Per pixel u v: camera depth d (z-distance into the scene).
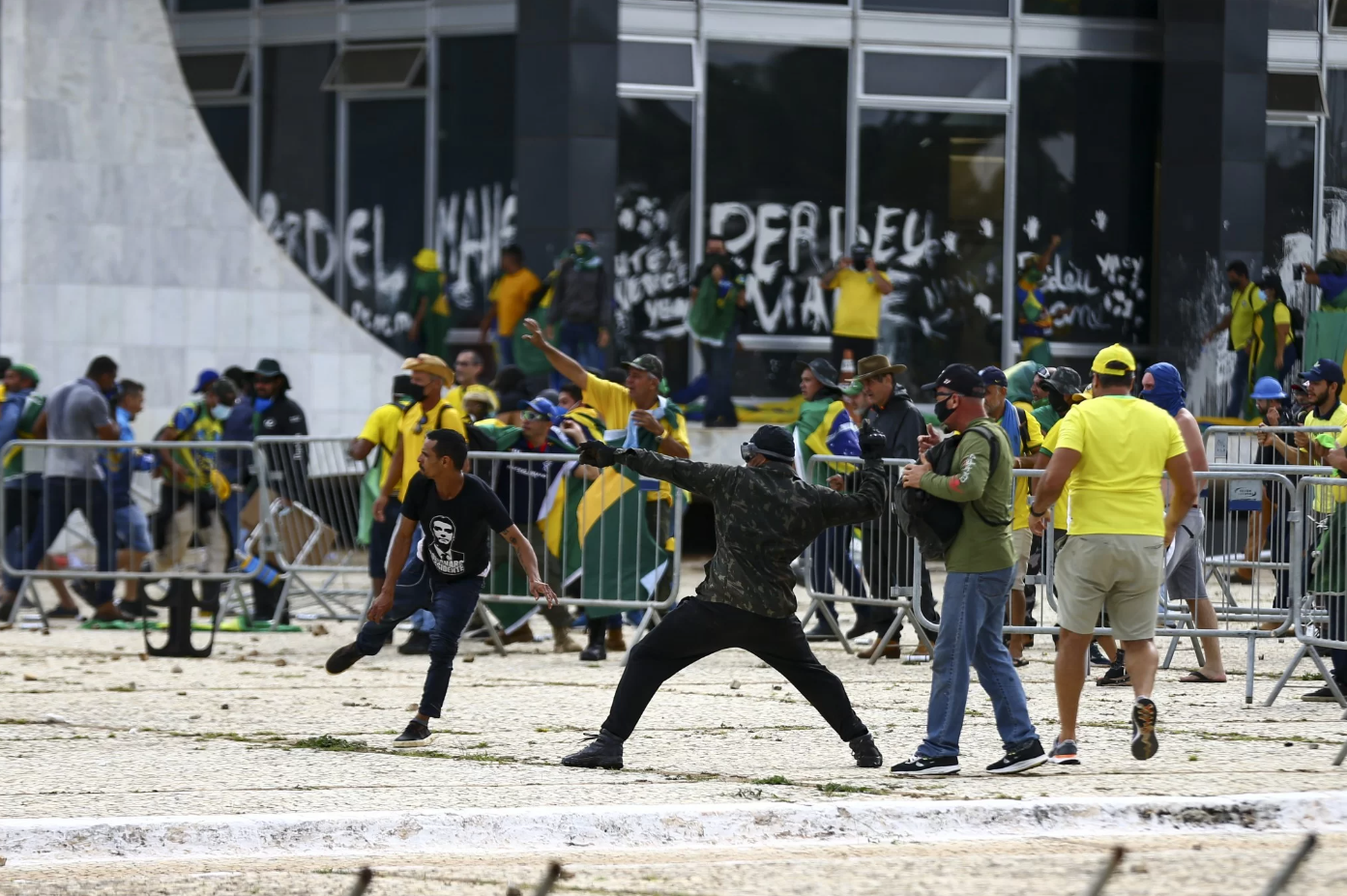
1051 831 24.53
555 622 47.22
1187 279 73.56
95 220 75.50
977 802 24.91
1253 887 20.86
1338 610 36.69
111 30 75.81
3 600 54.16
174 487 52.28
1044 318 74.75
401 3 76.62
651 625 48.06
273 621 53.25
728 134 72.69
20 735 33.00
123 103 76.06
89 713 35.69
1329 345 73.25
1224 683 41.03
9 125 74.31
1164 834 24.39
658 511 45.66
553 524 46.16
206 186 77.25
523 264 69.44
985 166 74.69
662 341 72.19
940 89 74.25
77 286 75.19
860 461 44.00
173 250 76.62
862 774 28.67
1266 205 74.25
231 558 52.72
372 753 30.91
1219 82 72.12
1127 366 29.41
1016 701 28.78
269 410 57.50
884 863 22.47
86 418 54.19
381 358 77.06
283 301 77.50
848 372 67.12
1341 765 29.30
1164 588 41.72
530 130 69.12
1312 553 39.69
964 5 74.31
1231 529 43.81
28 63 74.44
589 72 68.44
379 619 33.09
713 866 22.39
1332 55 74.38
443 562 32.22
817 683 29.33
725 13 72.44
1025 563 42.56
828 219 73.62
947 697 28.70
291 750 31.25
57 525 53.06
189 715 35.44
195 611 56.50
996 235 74.81
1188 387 73.38
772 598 28.98
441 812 24.12
